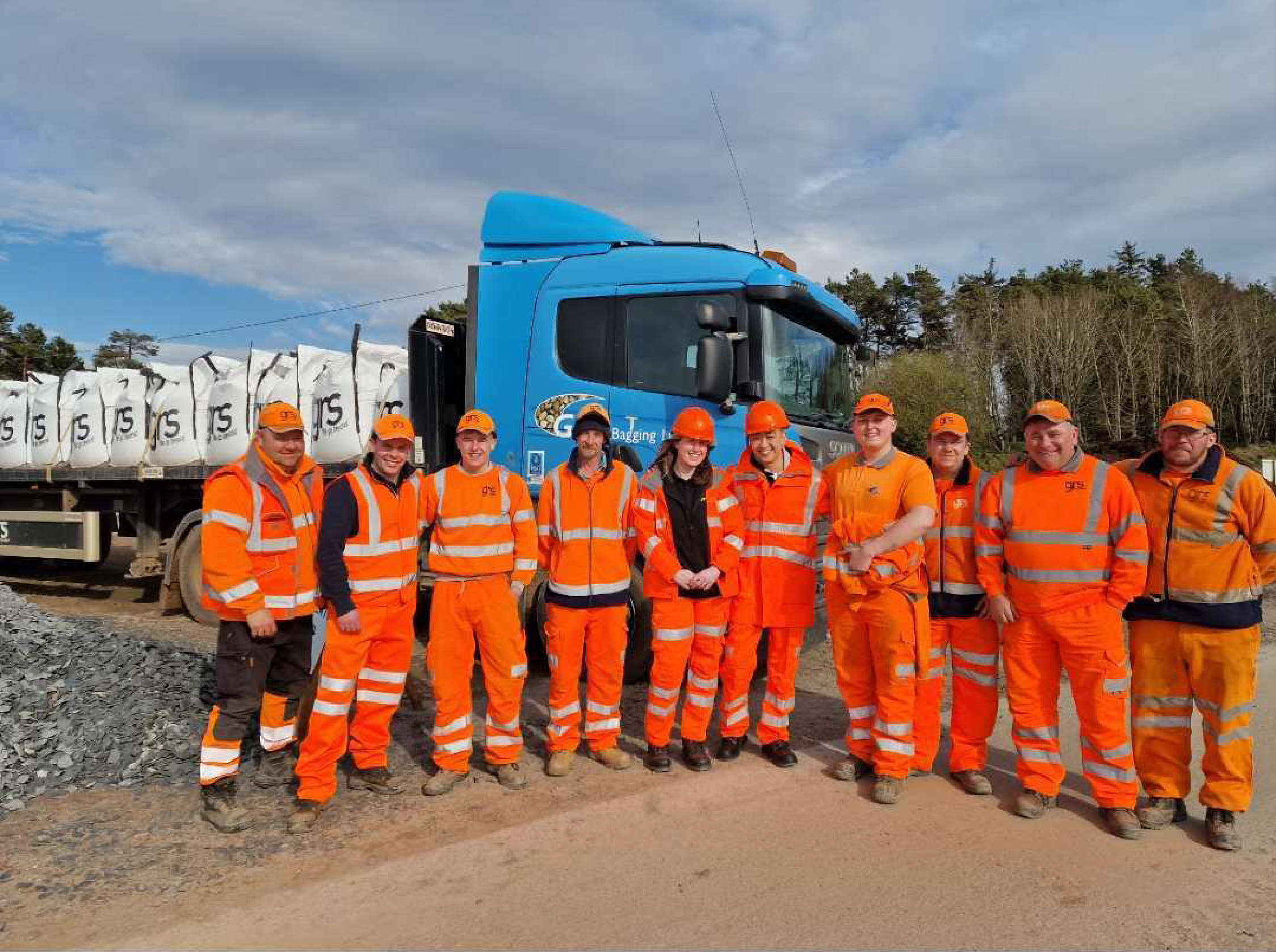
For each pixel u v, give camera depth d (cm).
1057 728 368
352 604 349
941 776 410
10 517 959
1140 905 284
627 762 416
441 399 671
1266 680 587
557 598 405
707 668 412
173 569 797
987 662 388
